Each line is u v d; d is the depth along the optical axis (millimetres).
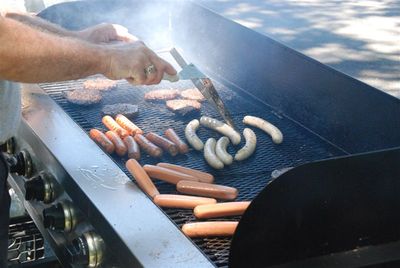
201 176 1471
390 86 1516
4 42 1008
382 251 1149
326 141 1763
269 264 1081
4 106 1301
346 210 1104
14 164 1692
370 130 1556
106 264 1254
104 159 1404
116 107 1890
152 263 1008
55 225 1424
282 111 1950
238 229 995
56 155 1408
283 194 1010
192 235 1191
